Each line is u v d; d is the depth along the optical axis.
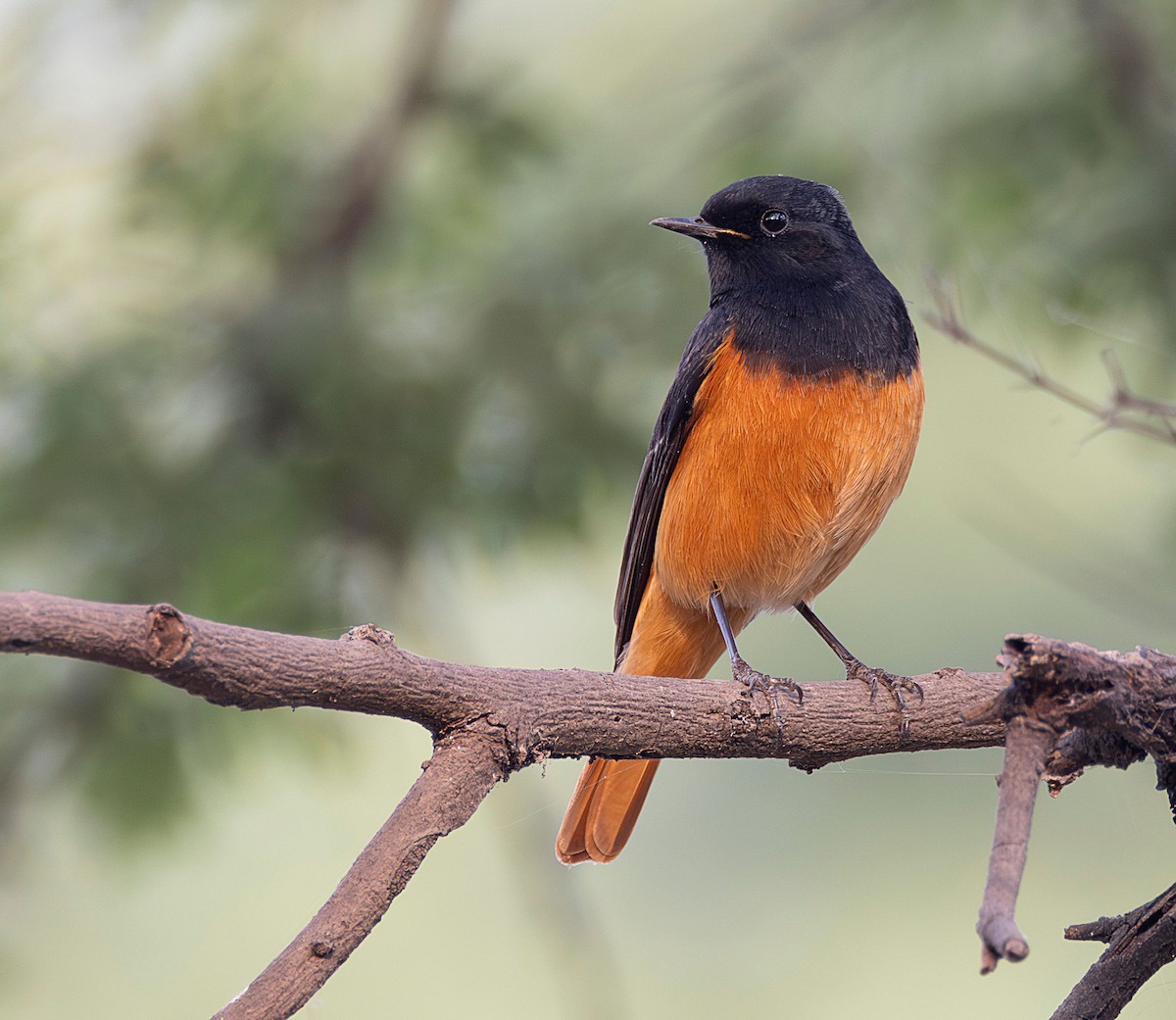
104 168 12.16
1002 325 10.16
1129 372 11.05
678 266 11.48
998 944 4.62
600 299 11.48
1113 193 11.04
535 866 11.86
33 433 10.89
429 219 12.48
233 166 11.98
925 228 11.27
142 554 10.70
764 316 8.45
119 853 10.83
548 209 12.23
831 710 6.65
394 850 5.26
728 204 8.98
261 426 11.41
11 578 10.73
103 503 10.78
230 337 11.52
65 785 10.76
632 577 9.40
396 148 12.25
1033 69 11.63
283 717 10.91
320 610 10.74
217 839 11.20
